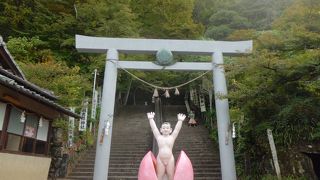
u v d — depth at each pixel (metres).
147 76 23.73
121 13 20.02
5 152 8.16
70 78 13.55
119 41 12.36
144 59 20.81
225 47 12.56
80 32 20.70
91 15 20.05
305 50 8.61
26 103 9.17
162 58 12.12
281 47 9.17
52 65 13.98
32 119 9.95
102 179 10.72
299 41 8.55
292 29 8.77
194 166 14.04
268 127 10.30
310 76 8.52
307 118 9.94
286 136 10.51
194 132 19.11
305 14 8.98
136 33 20.70
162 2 25.91
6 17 19.03
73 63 20.00
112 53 12.18
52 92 11.88
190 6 26.77
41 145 10.57
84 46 12.19
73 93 13.78
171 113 25.03
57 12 21.53
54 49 20.28
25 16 19.91
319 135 9.33
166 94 12.65
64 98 13.12
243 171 12.42
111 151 15.81
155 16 26.16
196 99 23.05
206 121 19.80
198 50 12.51
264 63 8.50
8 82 7.47
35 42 17.95
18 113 9.09
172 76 24.12
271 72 8.87
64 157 13.56
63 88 13.47
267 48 9.34
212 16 30.72
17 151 8.84
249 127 11.16
